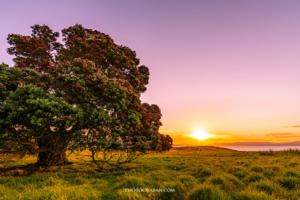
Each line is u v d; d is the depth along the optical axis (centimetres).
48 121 840
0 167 1209
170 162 1650
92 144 1034
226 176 696
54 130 941
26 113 809
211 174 823
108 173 1037
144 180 680
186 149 5556
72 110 876
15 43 1482
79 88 988
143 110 1260
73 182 771
